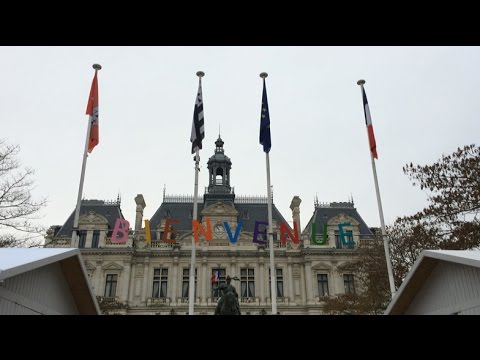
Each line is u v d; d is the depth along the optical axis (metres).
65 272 16.08
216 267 52.25
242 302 50.44
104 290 49.94
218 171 62.41
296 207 58.31
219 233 53.66
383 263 37.28
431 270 15.52
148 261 52.28
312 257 51.97
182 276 52.22
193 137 28.16
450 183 28.89
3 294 12.21
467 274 13.57
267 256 52.88
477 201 27.62
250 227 56.44
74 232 24.19
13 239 28.75
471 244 27.25
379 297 36.84
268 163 27.47
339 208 58.16
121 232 43.84
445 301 14.75
